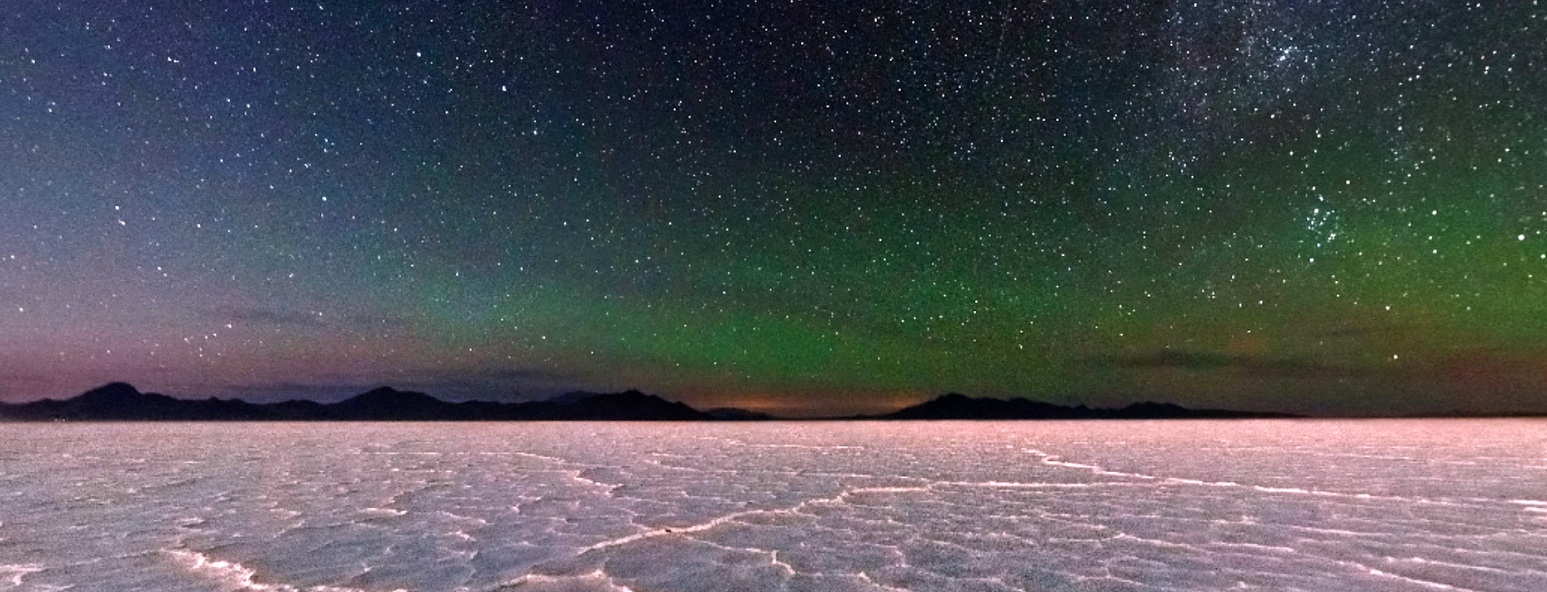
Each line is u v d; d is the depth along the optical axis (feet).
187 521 21.42
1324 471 31.73
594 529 20.02
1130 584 14.37
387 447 50.62
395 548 17.81
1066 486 28.07
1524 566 15.40
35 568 16.20
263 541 18.66
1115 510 22.54
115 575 15.56
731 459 40.04
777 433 72.90
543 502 24.62
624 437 64.44
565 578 15.12
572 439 60.64
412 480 30.55
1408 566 15.51
